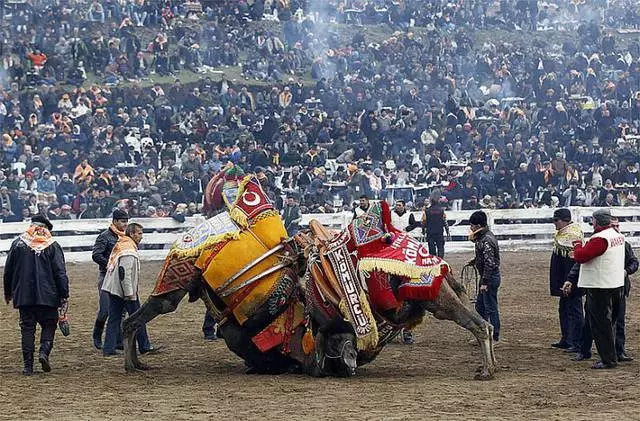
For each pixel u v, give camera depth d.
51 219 39.34
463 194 43.31
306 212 40.66
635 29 71.38
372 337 15.84
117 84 51.12
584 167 48.91
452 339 20.81
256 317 16.78
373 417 12.45
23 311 17.00
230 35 58.06
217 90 52.31
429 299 15.80
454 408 13.12
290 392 14.76
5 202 38.84
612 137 52.38
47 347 17.00
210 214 18.72
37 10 54.78
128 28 54.91
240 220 17.02
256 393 14.69
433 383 15.45
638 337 20.66
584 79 61.16
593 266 16.77
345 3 66.12
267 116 49.03
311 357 16.62
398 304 15.90
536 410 12.92
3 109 45.66
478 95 59.19
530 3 67.94
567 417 12.31
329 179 44.09
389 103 54.22
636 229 42.72
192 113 48.50
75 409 13.53
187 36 55.97
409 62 58.94
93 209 39.72
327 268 16.23
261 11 61.25
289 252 17.08
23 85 49.19
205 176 41.66
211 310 17.16
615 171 46.53
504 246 41.94
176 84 51.66
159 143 46.16
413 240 16.25
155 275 33.84
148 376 16.67
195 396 14.51
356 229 16.23
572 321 18.84
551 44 66.06
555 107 53.34
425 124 49.72
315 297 16.38
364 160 45.78
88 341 21.02
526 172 44.97
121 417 12.81
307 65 59.16
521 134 51.00
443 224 32.59
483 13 67.38
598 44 65.50
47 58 50.69
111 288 18.80
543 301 27.11
